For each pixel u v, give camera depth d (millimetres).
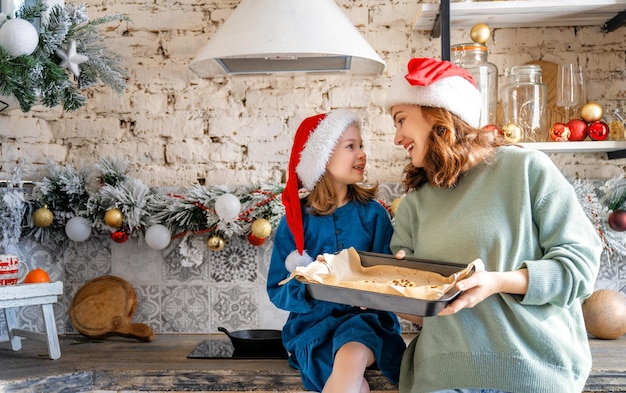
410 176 1770
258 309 2520
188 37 2580
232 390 1945
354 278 1645
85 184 2451
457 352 1531
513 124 2205
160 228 2395
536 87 2283
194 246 2504
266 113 2561
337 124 1955
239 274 2523
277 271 2033
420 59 1693
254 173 2561
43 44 1963
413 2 2525
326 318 1912
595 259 1503
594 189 2391
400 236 1795
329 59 2176
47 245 2539
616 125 2279
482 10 2277
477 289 1403
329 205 2006
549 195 1540
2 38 1830
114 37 2588
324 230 1998
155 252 2547
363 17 2537
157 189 2545
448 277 1529
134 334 2387
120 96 2588
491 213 1566
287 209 2008
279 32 1988
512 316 1517
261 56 2121
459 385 1517
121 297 2453
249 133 2564
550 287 1452
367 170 2521
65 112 2590
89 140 2590
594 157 2471
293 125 2549
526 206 1544
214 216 2383
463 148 1609
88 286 2506
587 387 1824
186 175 2576
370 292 1463
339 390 1726
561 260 1469
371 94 2529
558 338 1494
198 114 2578
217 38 2084
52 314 2148
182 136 2582
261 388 1935
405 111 1697
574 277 1456
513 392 1475
